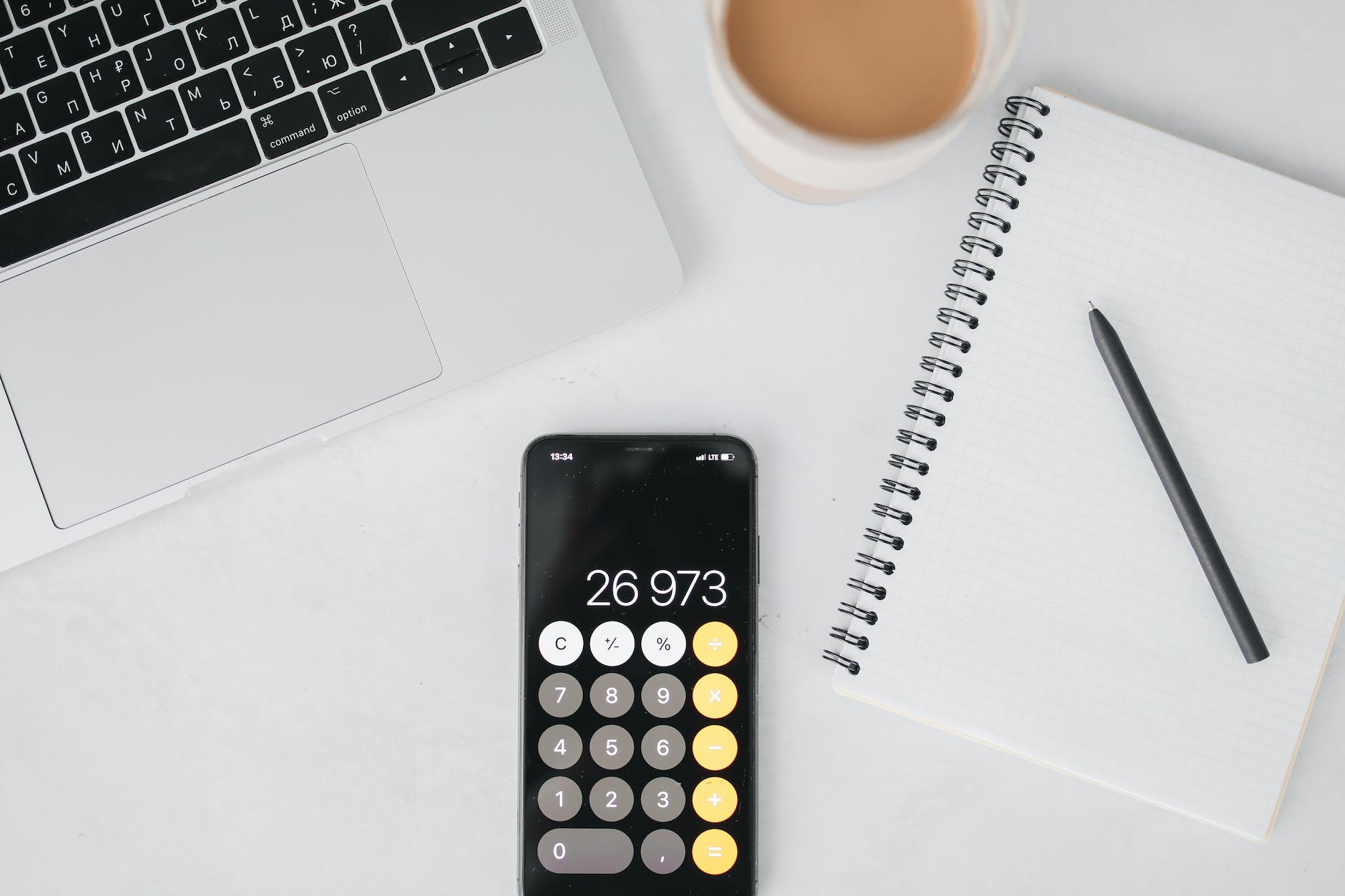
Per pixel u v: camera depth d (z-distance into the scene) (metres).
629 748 0.48
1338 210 0.49
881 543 0.49
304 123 0.48
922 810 0.49
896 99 0.41
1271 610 0.48
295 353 0.48
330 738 0.50
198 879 0.50
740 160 0.51
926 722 0.47
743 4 0.41
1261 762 0.47
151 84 0.48
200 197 0.48
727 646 0.48
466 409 0.51
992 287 0.49
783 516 0.50
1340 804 0.49
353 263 0.48
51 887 0.50
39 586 0.50
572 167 0.48
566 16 0.48
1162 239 0.49
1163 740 0.47
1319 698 0.49
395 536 0.51
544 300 0.48
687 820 0.48
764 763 0.49
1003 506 0.48
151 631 0.50
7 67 0.48
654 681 0.48
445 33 0.48
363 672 0.50
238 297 0.48
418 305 0.48
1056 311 0.49
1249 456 0.48
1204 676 0.47
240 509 0.50
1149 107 0.51
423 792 0.50
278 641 0.50
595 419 0.51
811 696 0.50
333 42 0.48
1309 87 0.51
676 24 0.51
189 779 0.50
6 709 0.50
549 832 0.48
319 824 0.50
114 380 0.48
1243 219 0.49
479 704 0.50
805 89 0.41
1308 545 0.48
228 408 0.48
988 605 0.48
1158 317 0.49
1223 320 0.49
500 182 0.48
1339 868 0.49
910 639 0.48
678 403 0.51
